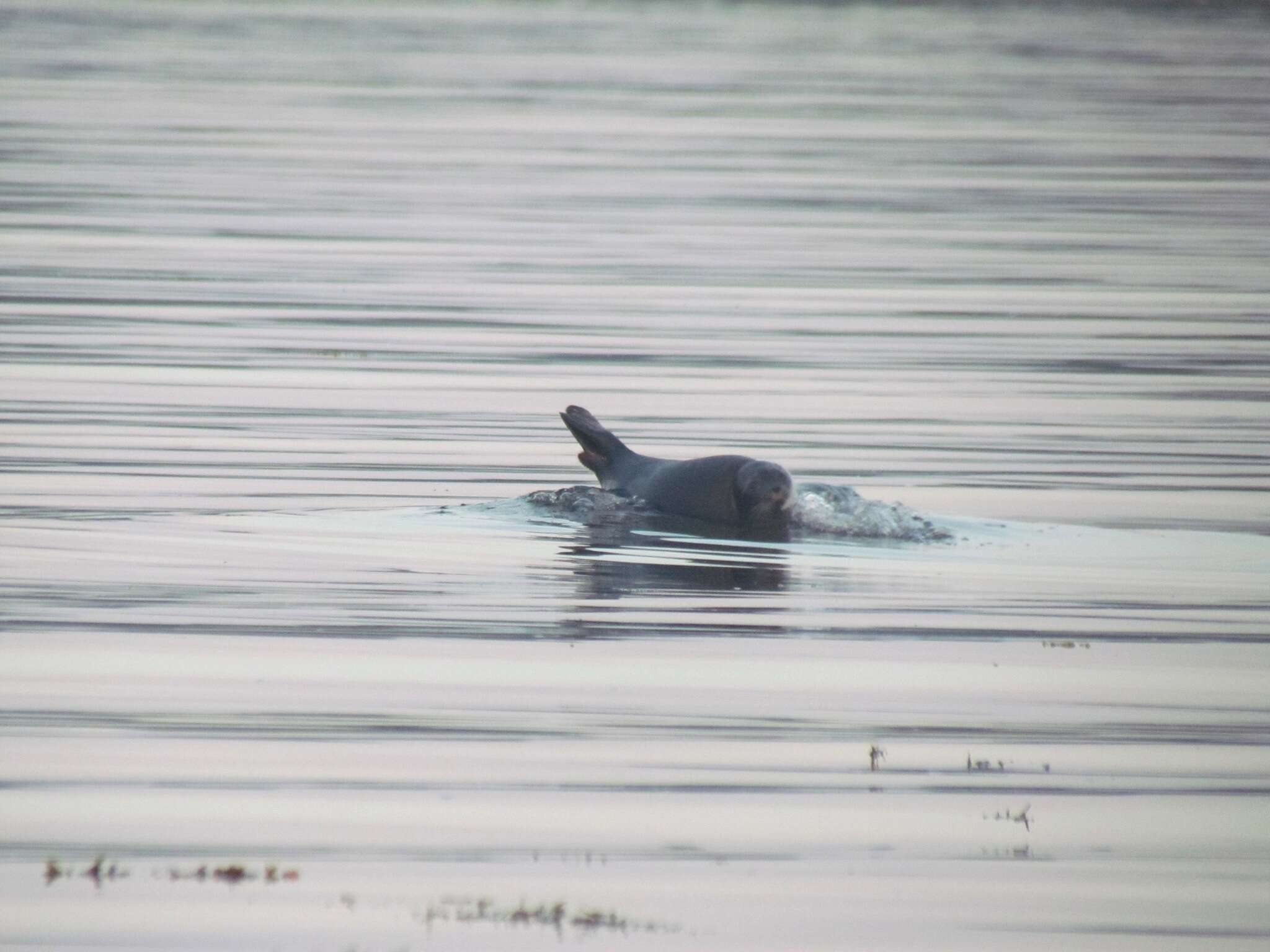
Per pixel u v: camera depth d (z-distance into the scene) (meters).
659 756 31.44
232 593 40.09
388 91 151.38
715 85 157.75
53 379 62.62
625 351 69.31
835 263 88.56
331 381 63.50
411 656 36.19
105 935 25.27
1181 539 45.44
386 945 25.06
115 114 135.25
